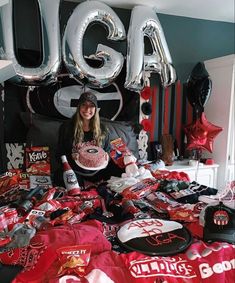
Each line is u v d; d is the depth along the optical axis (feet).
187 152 10.10
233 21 10.58
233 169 9.71
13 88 7.66
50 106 8.07
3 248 3.34
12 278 2.93
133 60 7.77
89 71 7.34
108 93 8.66
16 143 7.88
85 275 2.86
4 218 3.93
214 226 3.74
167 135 9.42
